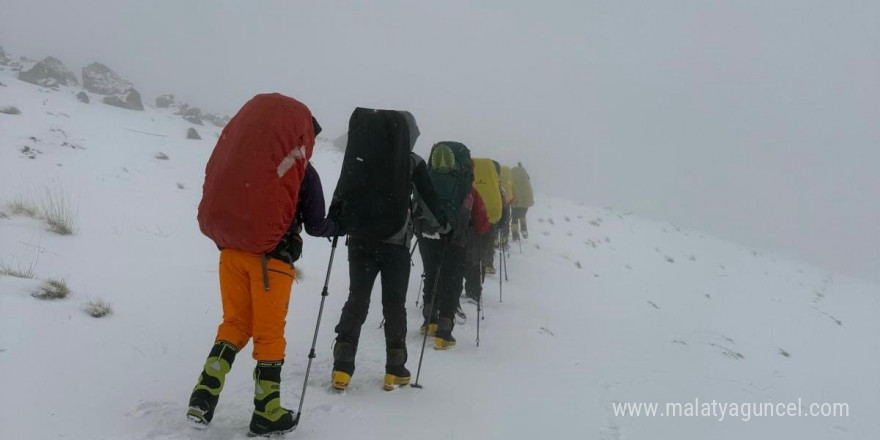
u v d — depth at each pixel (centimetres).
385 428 405
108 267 680
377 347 599
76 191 953
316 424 395
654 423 529
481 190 842
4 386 375
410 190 472
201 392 351
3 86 1627
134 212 936
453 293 634
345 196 459
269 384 362
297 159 359
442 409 460
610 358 739
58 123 1369
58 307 525
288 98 374
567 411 511
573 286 1185
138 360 460
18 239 691
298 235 386
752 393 732
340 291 805
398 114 468
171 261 761
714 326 1129
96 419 356
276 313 368
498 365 612
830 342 1213
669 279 1487
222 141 371
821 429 639
